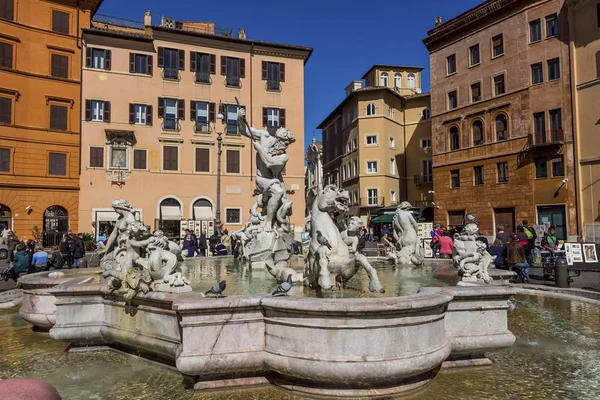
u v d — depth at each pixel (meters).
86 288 5.82
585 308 8.62
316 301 4.20
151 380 4.82
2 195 35.53
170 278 5.18
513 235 13.14
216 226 31.86
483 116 38.69
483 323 5.07
